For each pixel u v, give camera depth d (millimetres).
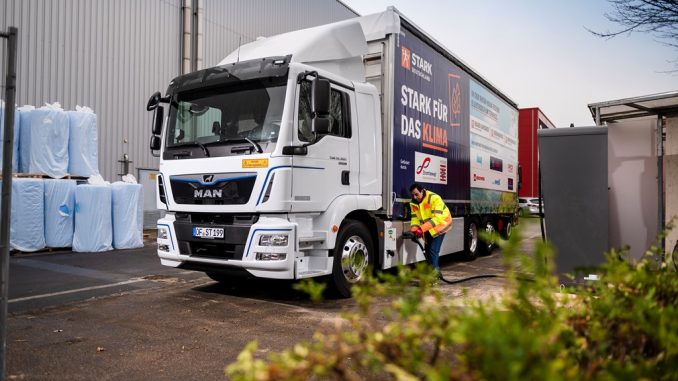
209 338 4801
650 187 5863
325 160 6453
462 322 1250
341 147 6727
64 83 13906
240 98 6430
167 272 8578
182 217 6785
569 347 1565
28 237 10234
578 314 1809
